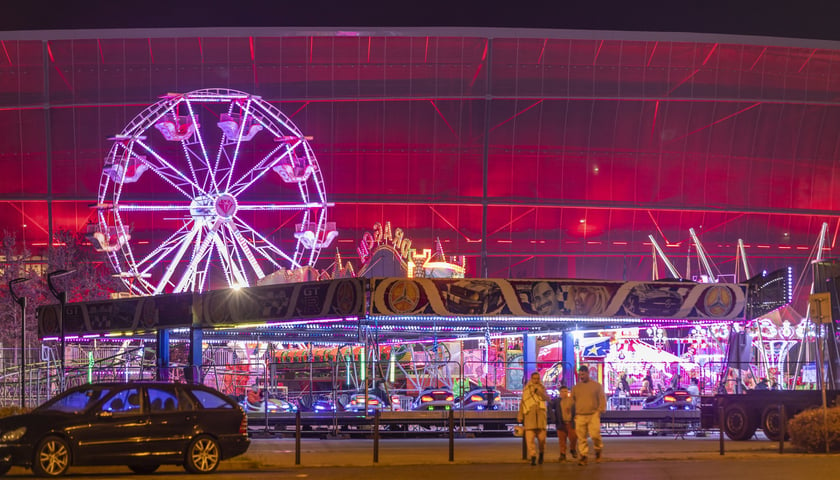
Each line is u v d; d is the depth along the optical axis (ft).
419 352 166.09
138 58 256.11
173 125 194.80
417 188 262.88
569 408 76.69
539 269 267.39
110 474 68.08
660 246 271.49
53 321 154.30
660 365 165.37
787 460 75.72
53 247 241.96
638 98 262.67
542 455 73.31
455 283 117.91
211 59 256.32
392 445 100.53
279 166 200.13
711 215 273.54
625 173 267.80
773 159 274.36
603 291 124.36
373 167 261.85
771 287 131.03
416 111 260.42
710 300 129.29
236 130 198.18
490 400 125.29
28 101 255.50
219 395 69.26
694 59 263.70
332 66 257.14
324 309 118.73
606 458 78.84
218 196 194.39
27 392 154.51
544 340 186.19
